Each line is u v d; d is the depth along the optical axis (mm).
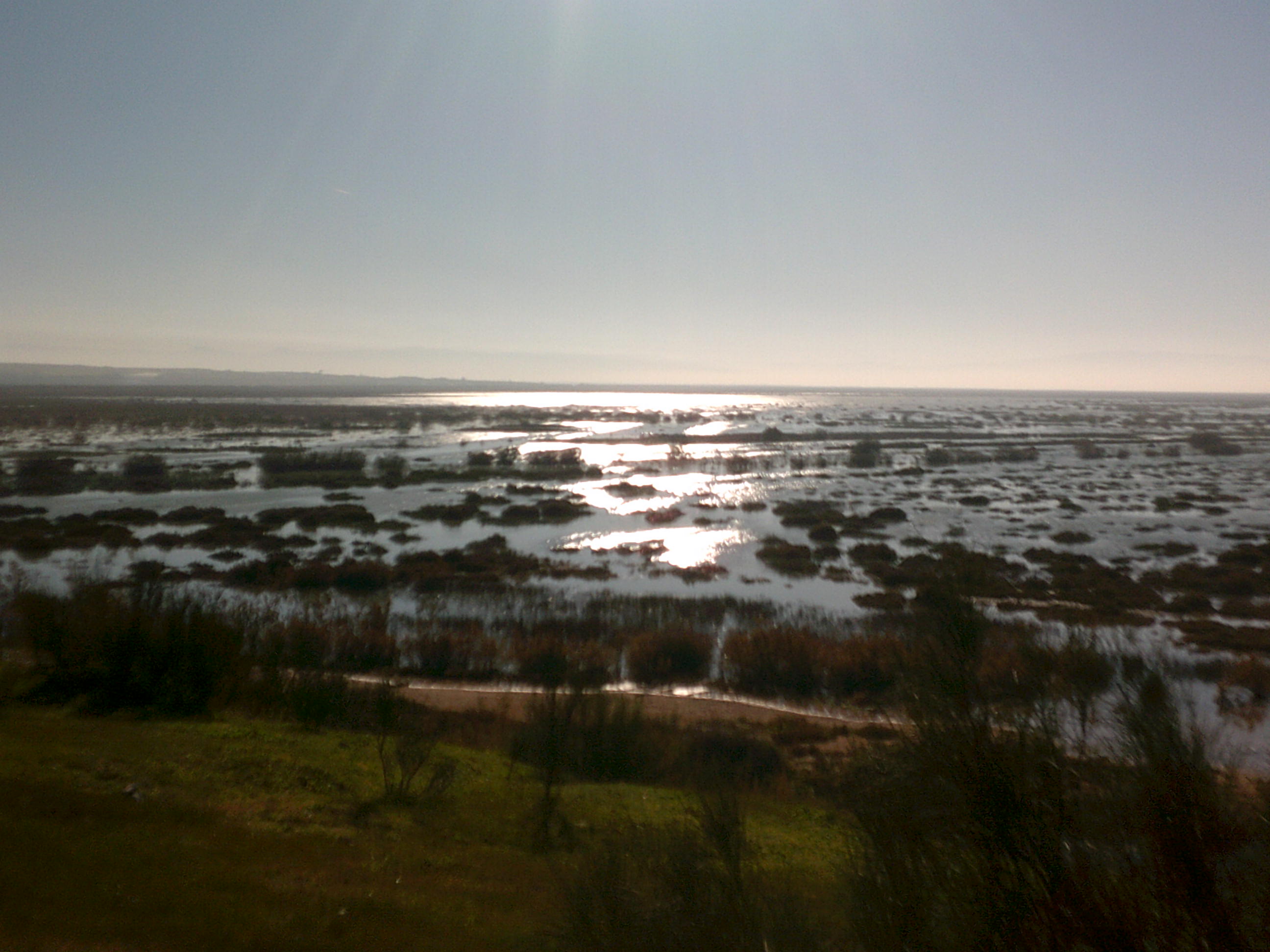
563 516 49062
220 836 9789
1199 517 50219
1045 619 26328
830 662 21234
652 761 15359
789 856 10141
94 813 9680
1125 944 4148
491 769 14711
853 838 5633
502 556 37531
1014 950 4328
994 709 5184
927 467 76000
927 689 5176
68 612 17188
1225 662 21812
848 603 30656
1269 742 13766
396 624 26203
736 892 5957
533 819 11977
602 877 6277
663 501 55156
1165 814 4352
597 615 27625
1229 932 4059
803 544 41344
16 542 37875
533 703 16250
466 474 66062
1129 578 34312
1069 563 36781
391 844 10594
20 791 9930
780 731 17625
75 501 51188
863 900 5004
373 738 15938
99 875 7723
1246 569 36000
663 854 6453
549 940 7148
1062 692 5363
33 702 15547
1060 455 86562
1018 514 51031
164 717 15539
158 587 18828
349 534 42938
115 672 16266
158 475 61344
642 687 21188
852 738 16875
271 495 55281
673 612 28312
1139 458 84312
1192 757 4531
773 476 68562
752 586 33156
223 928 6973
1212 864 4250
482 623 26578
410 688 20625
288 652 21297
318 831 10719
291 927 7270
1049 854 4477
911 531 45219
